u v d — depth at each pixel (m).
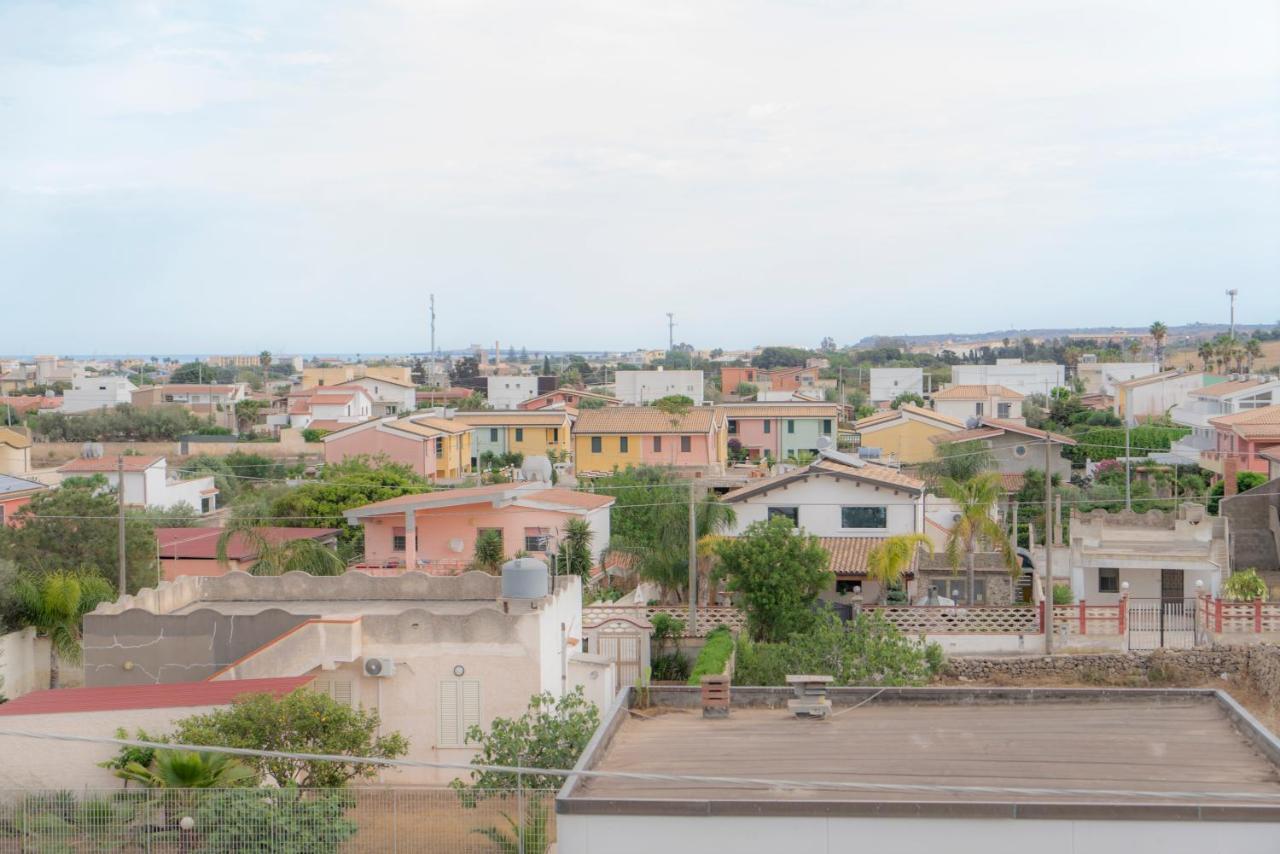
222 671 26.48
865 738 18.09
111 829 19.14
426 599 32.59
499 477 85.19
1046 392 163.50
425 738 26.95
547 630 27.86
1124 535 47.75
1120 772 16.19
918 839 14.65
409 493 63.91
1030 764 16.59
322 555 44.28
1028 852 14.52
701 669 32.09
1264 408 79.31
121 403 144.88
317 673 26.92
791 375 196.12
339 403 127.19
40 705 23.55
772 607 39.16
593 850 14.96
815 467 49.16
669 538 45.00
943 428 92.06
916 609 40.41
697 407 95.44
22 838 19.06
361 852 19.34
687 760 17.27
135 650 27.86
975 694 19.97
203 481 82.31
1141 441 94.44
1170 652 38.25
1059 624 39.88
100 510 45.09
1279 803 14.38
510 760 22.06
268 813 19.06
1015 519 52.28
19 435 84.38
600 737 17.81
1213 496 65.06
